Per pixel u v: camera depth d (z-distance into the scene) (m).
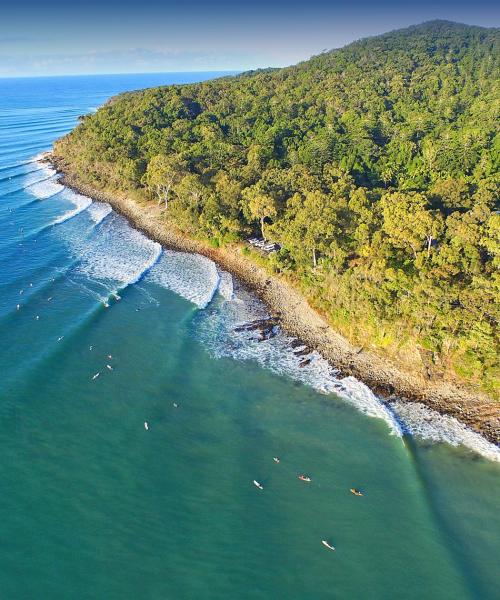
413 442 38.62
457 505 33.38
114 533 30.31
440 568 29.17
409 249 51.72
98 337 51.44
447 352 44.25
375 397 43.62
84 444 37.25
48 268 65.88
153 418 40.72
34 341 49.06
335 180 80.81
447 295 42.19
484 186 65.19
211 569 28.62
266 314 57.53
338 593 27.67
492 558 29.78
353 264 53.88
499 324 40.72
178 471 35.53
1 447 36.03
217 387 45.28
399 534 31.34
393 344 47.44
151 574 28.05
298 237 57.69
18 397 41.09
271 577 28.38
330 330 53.25
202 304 59.28
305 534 31.19
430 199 64.38
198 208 77.75
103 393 43.19
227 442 38.72
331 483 35.16
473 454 37.31
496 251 43.28
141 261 70.81
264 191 70.88
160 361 48.44
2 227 79.88
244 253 69.81
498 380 41.19
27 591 26.44
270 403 43.44
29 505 31.62
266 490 34.38
